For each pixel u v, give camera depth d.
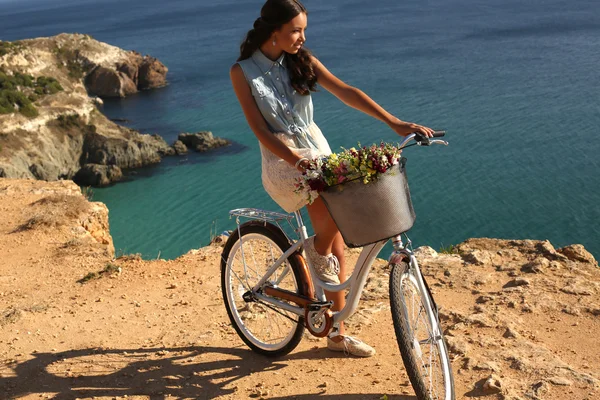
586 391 3.34
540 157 53.41
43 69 91.94
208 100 87.62
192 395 3.70
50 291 6.04
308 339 4.29
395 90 81.88
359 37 138.25
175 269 6.19
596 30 123.31
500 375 3.57
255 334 4.32
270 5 3.42
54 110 68.62
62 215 8.79
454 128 63.44
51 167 63.91
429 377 3.25
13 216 8.91
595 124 60.47
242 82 3.54
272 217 3.93
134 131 69.94
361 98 3.58
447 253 5.81
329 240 3.64
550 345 3.96
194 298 5.35
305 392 3.59
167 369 4.04
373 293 4.93
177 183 56.66
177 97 91.12
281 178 3.58
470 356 3.81
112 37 195.38
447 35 132.62
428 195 47.91
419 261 5.56
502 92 76.31
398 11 194.25
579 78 80.06
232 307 4.27
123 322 4.98
